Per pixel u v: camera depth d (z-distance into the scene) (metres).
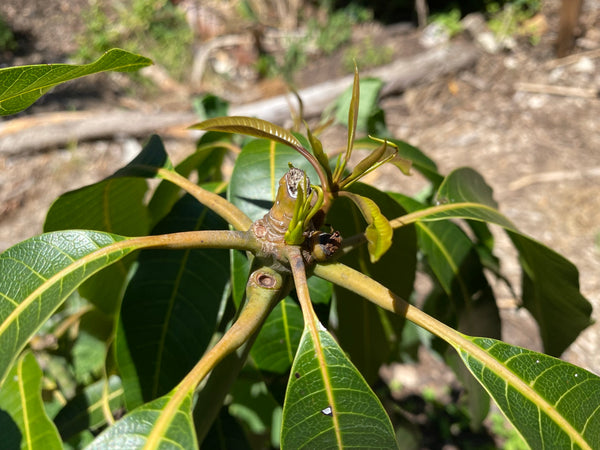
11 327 0.19
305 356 0.19
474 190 0.30
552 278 0.29
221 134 0.34
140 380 0.27
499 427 0.72
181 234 0.21
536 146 1.20
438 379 0.79
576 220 1.00
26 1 1.73
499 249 0.95
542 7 1.66
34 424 0.25
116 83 1.55
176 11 1.77
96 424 0.33
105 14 1.75
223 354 0.19
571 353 0.78
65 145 1.24
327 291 0.27
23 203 1.12
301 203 0.19
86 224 0.30
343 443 0.18
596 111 1.29
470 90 1.42
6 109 0.19
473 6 1.74
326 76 1.61
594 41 1.51
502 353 0.20
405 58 1.59
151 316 0.27
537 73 1.44
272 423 0.47
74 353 0.39
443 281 0.32
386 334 0.37
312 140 0.20
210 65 1.67
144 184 0.30
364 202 0.19
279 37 1.81
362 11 1.86
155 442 0.17
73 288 0.19
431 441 0.71
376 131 0.43
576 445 0.19
